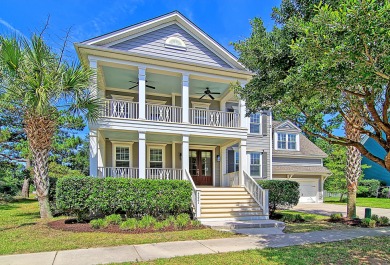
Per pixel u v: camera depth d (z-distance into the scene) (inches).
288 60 255.9
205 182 634.8
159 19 500.4
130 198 382.6
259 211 446.6
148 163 594.9
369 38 152.8
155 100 605.6
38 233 307.6
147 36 498.3
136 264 208.2
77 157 879.7
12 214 465.7
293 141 853.2
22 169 821.9
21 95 358.6
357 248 256.2
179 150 609.3
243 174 523.2
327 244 273.3
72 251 243.0
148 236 302.2
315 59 181.5
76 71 377.7
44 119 382.6
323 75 182.1
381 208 648.4
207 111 542.3
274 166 802.8
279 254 234.1
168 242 278.4
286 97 254.1
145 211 402.0
